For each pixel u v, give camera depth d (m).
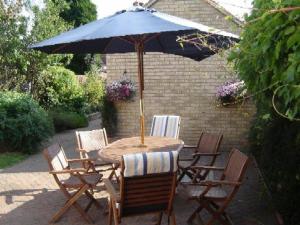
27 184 7.57
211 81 10.41
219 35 4.61
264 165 6.50
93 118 18.36
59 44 4.97
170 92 10.66
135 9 5.59
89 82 19.34
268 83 3.04
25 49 13.95
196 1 10.34
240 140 10.30
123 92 10.52
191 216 5.25
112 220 4.87
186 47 6.57
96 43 6.46
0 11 13.48
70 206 5.62
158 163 4.02
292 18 2.26
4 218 5.75
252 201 6.14
